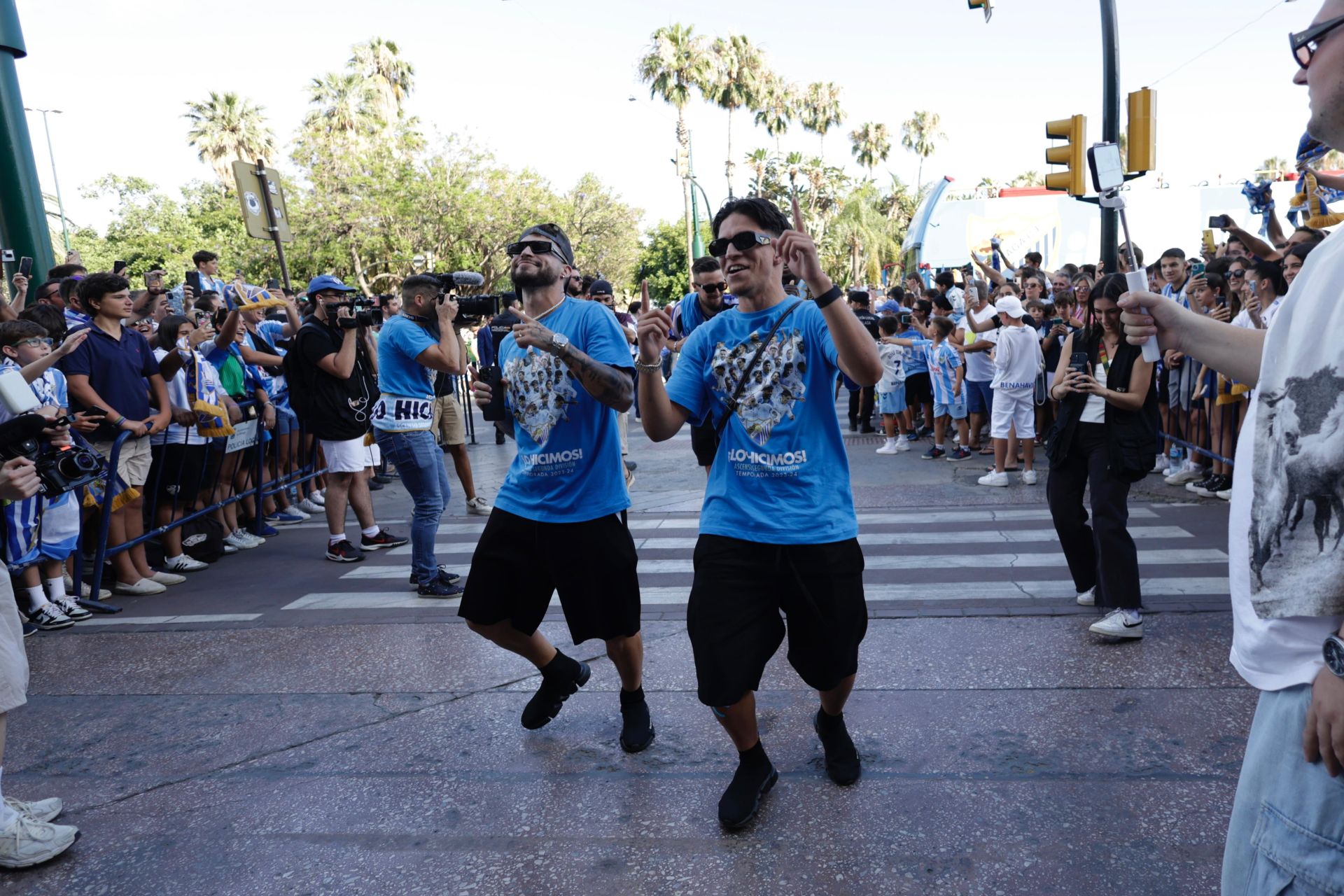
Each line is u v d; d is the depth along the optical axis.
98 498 5.72
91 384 5.75
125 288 5.88
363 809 3.14
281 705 4.07
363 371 6.77
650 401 2.93
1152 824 2.83
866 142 54.91
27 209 7.77
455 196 33.38
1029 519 6.93
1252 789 1.49
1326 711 1.30
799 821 2.94
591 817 3.03
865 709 3.75
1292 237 7.42
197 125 43.91
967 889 2.56
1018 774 3.17
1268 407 1.43
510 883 2.70
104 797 3.30
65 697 4.26
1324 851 1.35
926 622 4.73
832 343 2.82
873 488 8.51
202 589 6.08
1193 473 7.89
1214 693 3.74
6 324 5.10
